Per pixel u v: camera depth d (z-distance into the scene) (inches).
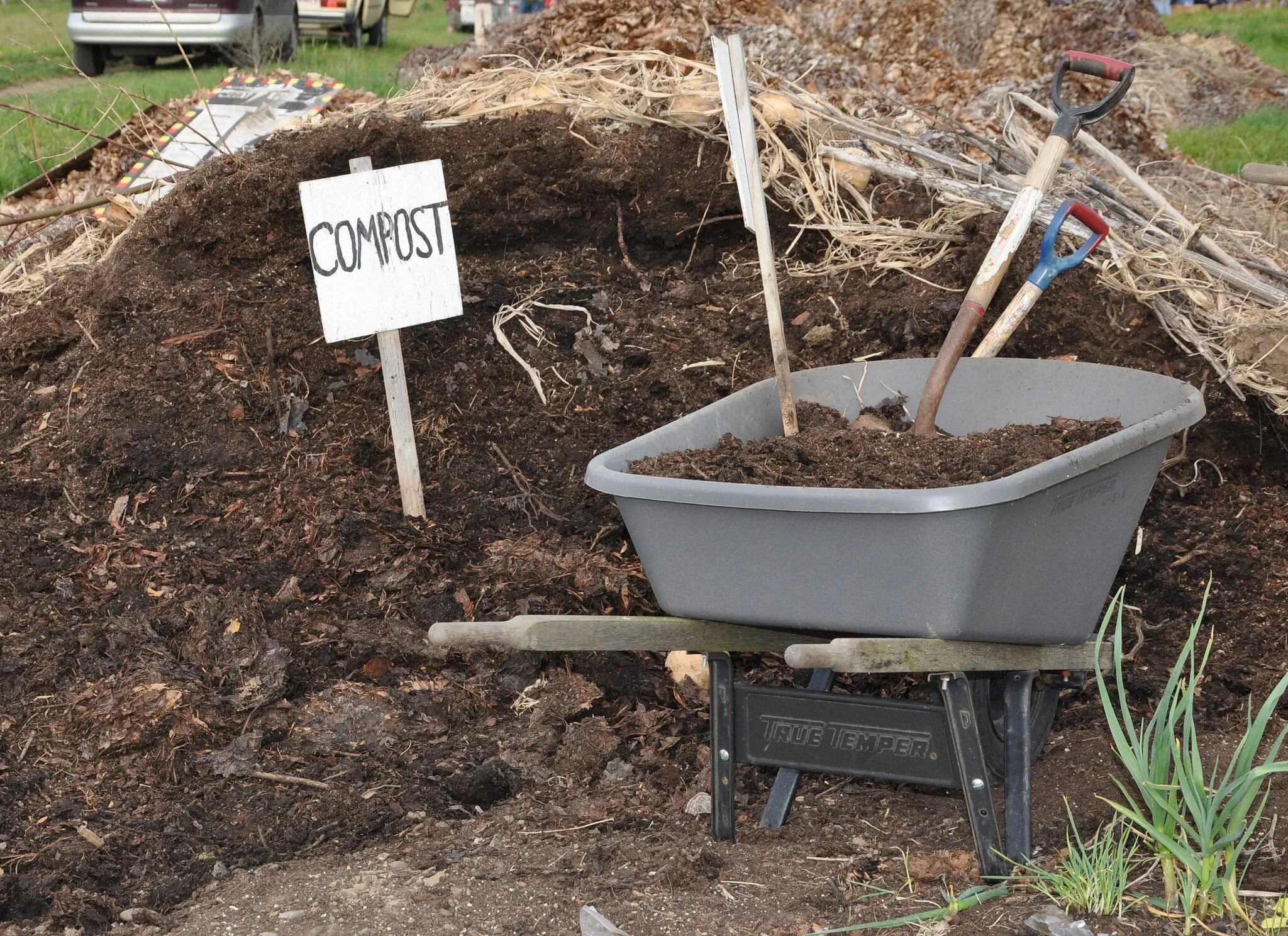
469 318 156.6
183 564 131.9
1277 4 799.1
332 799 105.9
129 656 120.0
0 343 164.2
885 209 167.3
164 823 102.3
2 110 333.4
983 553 79.1
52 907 91.7
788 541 82.5
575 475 143.6
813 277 160.7
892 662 81.3
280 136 174.1
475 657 123.4
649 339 154.2
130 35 454.3
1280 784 104.5
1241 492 141.3
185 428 147.0
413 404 150.5
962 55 372.2
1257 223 209.2
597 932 84.5
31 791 105.7
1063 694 121.5
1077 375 107.2
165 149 233.9
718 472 93.5
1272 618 129.0
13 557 133.3
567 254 167.3
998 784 101.9
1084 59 101.3
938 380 101.7
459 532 137.6
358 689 119.6
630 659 126.2
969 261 152.8
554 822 103.6
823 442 100.5
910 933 83.7
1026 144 178.4
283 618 125.0
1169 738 86.5
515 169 166.7
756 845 98.7
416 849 99.7
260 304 160.1
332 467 143.6
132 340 157.8
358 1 610.9
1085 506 87.2
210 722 113.4
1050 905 85.5
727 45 100.0
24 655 121.0
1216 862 84.2
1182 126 396.2
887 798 107.6
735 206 166.6
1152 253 152.6
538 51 263.3
